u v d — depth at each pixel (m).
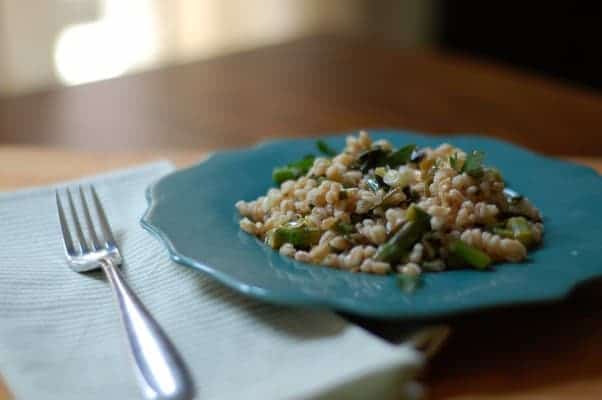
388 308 0.40
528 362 0.43
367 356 0.39
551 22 1.61
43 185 0.64
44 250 0.51
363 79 1.03
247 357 0.41
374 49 1.16
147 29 1.47
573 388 0.41
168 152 0.72
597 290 0.49
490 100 0.96
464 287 0.43
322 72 1.06
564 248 0.47
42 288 0.47
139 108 0.93
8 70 1.33
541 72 1.66
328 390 0.38
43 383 0.39
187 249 0.46
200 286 0.47
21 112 0.92
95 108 0.93
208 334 0.43
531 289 0.42
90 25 1.40
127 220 0.55
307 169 0.57
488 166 0.57
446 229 0.47
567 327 0.46
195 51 1.54
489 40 1.72
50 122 0.88
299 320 0.43
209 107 0.93
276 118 0.89
